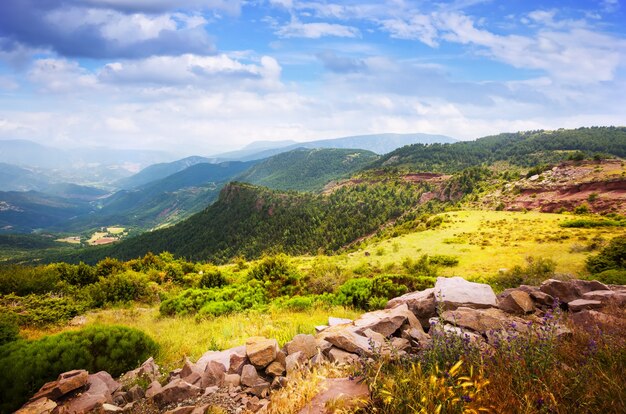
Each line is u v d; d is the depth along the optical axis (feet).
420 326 22.67
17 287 71.41
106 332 25.35
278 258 85.15
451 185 582.76
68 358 21.79
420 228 275.80
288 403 11.60
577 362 11.88
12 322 42.60
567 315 20.01
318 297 54.85
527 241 172.96
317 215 627.87
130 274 80.94
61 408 16.74
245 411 14.32
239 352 22.00
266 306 53.67
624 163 406.82
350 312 44.86
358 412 10.05
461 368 11.32
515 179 499.51
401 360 14.20
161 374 21.93
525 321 19.54
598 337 13.82
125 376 21.98
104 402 17.38
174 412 14.73
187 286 96.94
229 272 114.93
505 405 8.80
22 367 20.27
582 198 342.03
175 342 31.65
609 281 67.87
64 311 54.39
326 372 13.98
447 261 153.79
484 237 197.98
